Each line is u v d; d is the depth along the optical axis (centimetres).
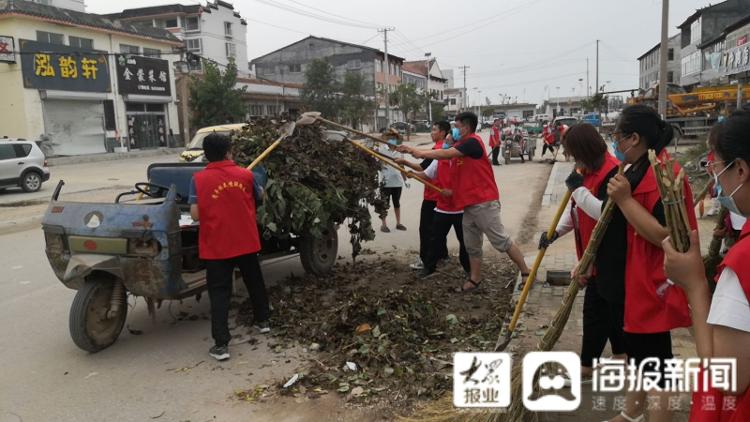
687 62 5003
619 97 6850
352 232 657
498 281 621
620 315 291
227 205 443
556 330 296
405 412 356
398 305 489
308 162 571
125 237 448
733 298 154
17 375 433
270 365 436
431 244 632
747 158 156
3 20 2703
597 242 277
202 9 5016
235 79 3691
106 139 3153
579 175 314
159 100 3481
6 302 615
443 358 421
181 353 466
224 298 451
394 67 6662
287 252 628
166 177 615
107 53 3025
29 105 2728
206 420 360
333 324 475
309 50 5906
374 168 658
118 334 485
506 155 2214
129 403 385
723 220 291
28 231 1072
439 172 609
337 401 374
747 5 4294
